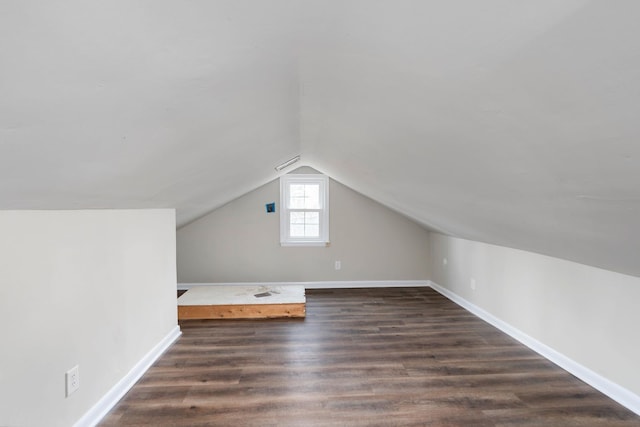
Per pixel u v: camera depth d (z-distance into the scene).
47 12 0.50
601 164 0.88
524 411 1.90
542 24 0.56
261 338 2.95
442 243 4.43
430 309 3.76
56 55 0.60
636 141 0.73
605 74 0.60
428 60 0.82
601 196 1.06
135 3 0.56
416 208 3.25
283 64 1.02
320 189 4.75
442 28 0.68
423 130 1.27
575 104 0.71
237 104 1.25
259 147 2.13
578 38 0.56
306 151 3.08
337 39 0.84
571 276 2.32
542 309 2.60
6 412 1.30
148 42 0.68
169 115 1.07
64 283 1.61
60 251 1.58
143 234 2.41
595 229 1.38
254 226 4.65
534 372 2.33
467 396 2.04
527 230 1.96
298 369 2.38
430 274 4.82
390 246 4.79
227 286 4.33
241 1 0.64
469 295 3.73
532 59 0.66
